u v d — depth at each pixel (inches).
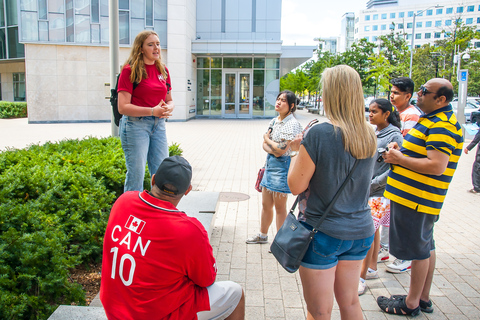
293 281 158.9
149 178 235.3
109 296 80.6
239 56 1037.2
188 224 80.2
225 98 1058.1
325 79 92.8
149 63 143.5
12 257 122.6
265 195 189.3
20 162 214.5
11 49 1091.9
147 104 144.9
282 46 1013.2
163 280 78.1
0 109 1042.7
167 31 908.0
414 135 125.6
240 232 214.8
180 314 82.2
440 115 120.7
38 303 114.7
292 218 95.1
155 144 154.0
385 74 1315.2
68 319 100.0
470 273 167.8
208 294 87.0
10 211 140.6
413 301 130.6
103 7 866.1
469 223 237.1
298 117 1206.9
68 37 863.1
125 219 81.4
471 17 4936.0
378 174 155.3
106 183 217.3
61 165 234.1
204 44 983.6
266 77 1045.2
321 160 89.3
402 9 5182.1
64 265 126.9
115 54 302.8
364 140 90.1
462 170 414.0
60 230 144.6
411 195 123.4
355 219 92.3
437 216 125.8
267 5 1064.2
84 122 895.1
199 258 80.7
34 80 863.7
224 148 529.0
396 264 168.6
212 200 205.9
